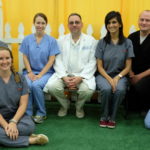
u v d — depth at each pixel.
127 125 2.62
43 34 2.90
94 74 2.95
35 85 2.66
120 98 2.57
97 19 3.09
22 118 2.22
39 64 2.89
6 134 2.07
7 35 3.16
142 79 2.72
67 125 2.60
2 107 2.22
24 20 3.14
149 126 2.50
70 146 2.14
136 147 2.14
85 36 2.88
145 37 2.79
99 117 2.85
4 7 3.12
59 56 2.90
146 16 2.68
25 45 2.90
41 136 2.12
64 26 3.13
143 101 2.96
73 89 2.74
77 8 3.08
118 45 2.73
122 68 2.79
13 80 2.26
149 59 2.81
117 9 3.04
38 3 3.09
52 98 3.36
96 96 3.33
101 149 2.09
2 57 2.14
